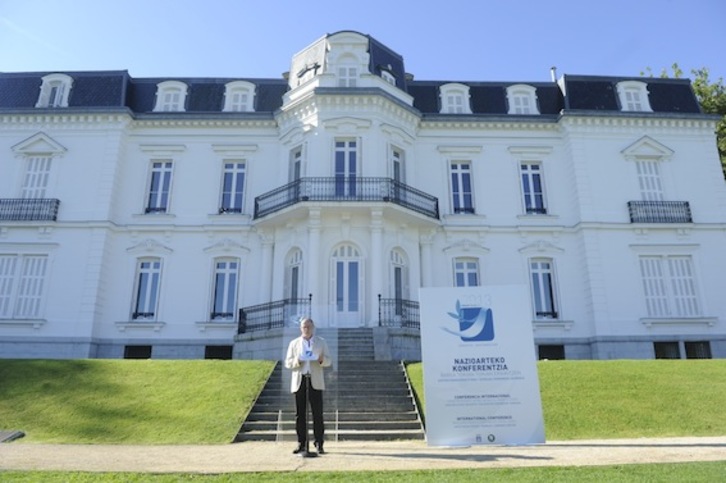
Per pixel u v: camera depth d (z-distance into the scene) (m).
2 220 19.08
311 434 9.23
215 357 18.75
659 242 19.98
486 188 20.86
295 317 10.70
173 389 11.51
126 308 19.00
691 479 5.37
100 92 21.02
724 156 25.50
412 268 19.00
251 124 20.98
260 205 19.80
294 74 21.30
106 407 10.51
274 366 13.09
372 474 5.86
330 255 17.83
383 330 15.77
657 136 21.28
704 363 13.35
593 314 19.06
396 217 18.55
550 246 20.25
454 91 22.16
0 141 20.39
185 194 20.33
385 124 19.42
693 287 19.62
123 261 19.52
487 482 5.35
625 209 20.30
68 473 6.02
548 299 20.02
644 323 19.02
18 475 5.89
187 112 20.78
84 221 19.23
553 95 22.30
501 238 20.34
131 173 20.52
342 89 19.02
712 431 9.30
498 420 7.95
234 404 10.60
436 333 8.36
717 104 26.19
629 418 9.91
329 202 17.59
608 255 19.72
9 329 18.22
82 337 18.06
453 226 20.19
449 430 7.96
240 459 7.05
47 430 9.50
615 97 21.72
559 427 9.57
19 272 18.80
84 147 20.23
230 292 19.61
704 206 20.56
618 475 5.61
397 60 21.69
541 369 12.86
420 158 21.05
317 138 18.97
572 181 20.75
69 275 18.77
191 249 19.75
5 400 10.84
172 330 18.86
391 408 10.76
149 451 7.88
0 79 21.31
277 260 19.06
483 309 8.38
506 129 21.53
